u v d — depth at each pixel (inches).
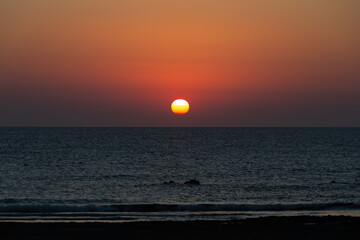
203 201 2364.7
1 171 3909.9
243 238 1421.0
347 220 1727.4
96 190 2802.7
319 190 2807.6
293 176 3698.3
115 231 1502.2
